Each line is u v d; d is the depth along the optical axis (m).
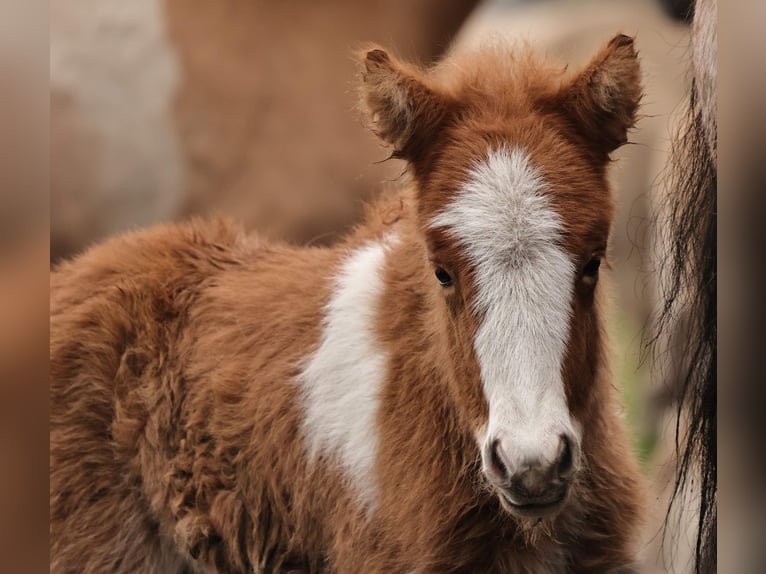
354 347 7.64
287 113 17.83
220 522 8.16
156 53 17.78
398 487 7.11
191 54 17.83
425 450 7.02
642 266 10.88
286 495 7.97
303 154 17.70
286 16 18.12
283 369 7.96
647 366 10.82
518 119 6.39
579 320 6.07
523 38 10.23
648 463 9.27
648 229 10.80
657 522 8.12
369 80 6.59
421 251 7.21
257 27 18.00
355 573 7.39
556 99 6.48
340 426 7.55
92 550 8.43
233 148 17.70
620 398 8.37
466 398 6.34
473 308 5.96
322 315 7.95
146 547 8.54
